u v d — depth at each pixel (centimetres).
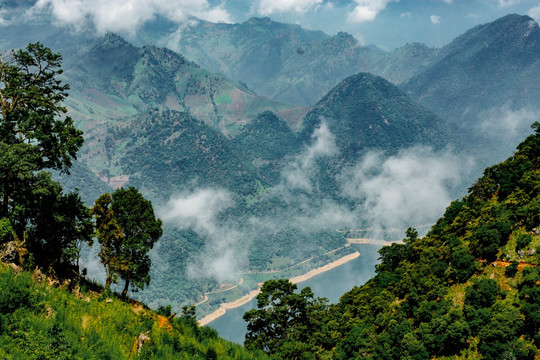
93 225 5800
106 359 3384
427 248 9419
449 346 6662
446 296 7600
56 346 3036
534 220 7400
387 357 7038
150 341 4181
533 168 8906
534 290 6197
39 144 5088
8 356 2752
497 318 6175
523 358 5731
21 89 5059
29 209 5134
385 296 8944
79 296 4469
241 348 5628
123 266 5378
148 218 5662
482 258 7744
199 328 5506
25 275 4028
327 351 7900
